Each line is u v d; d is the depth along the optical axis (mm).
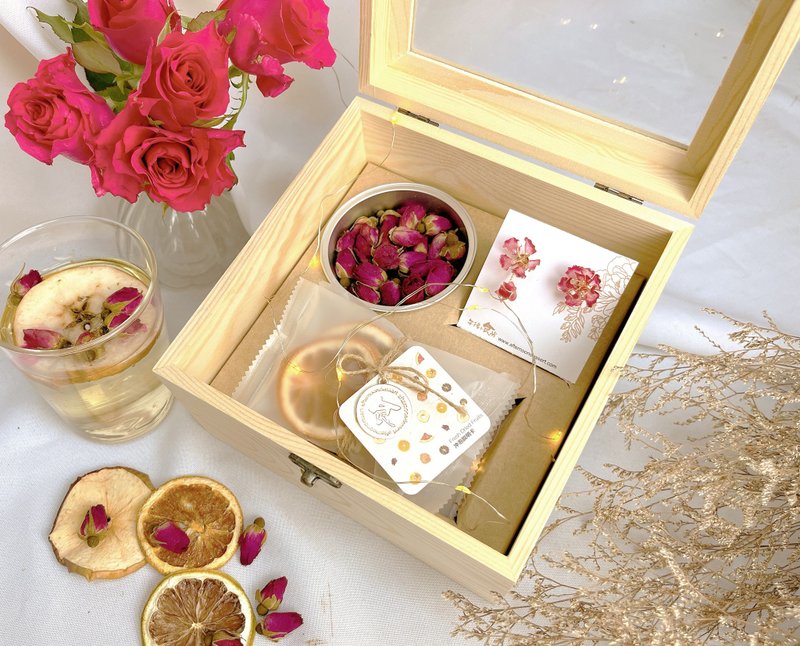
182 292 587
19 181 602
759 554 453
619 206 481
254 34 417
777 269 592
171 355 465
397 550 529
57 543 521
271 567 525
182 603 505
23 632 512
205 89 409
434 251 525
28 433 555
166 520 521
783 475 400
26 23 512
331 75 610
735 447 432
